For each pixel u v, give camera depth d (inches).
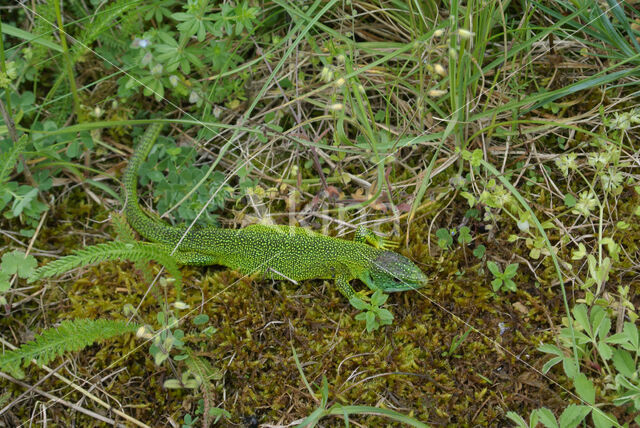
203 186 28.9
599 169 27.7
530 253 27.8
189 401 27.5
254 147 29.7
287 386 27.5
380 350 27.7
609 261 27.1
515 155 29.0
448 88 28.6
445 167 28.8
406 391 27.5
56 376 27.8
